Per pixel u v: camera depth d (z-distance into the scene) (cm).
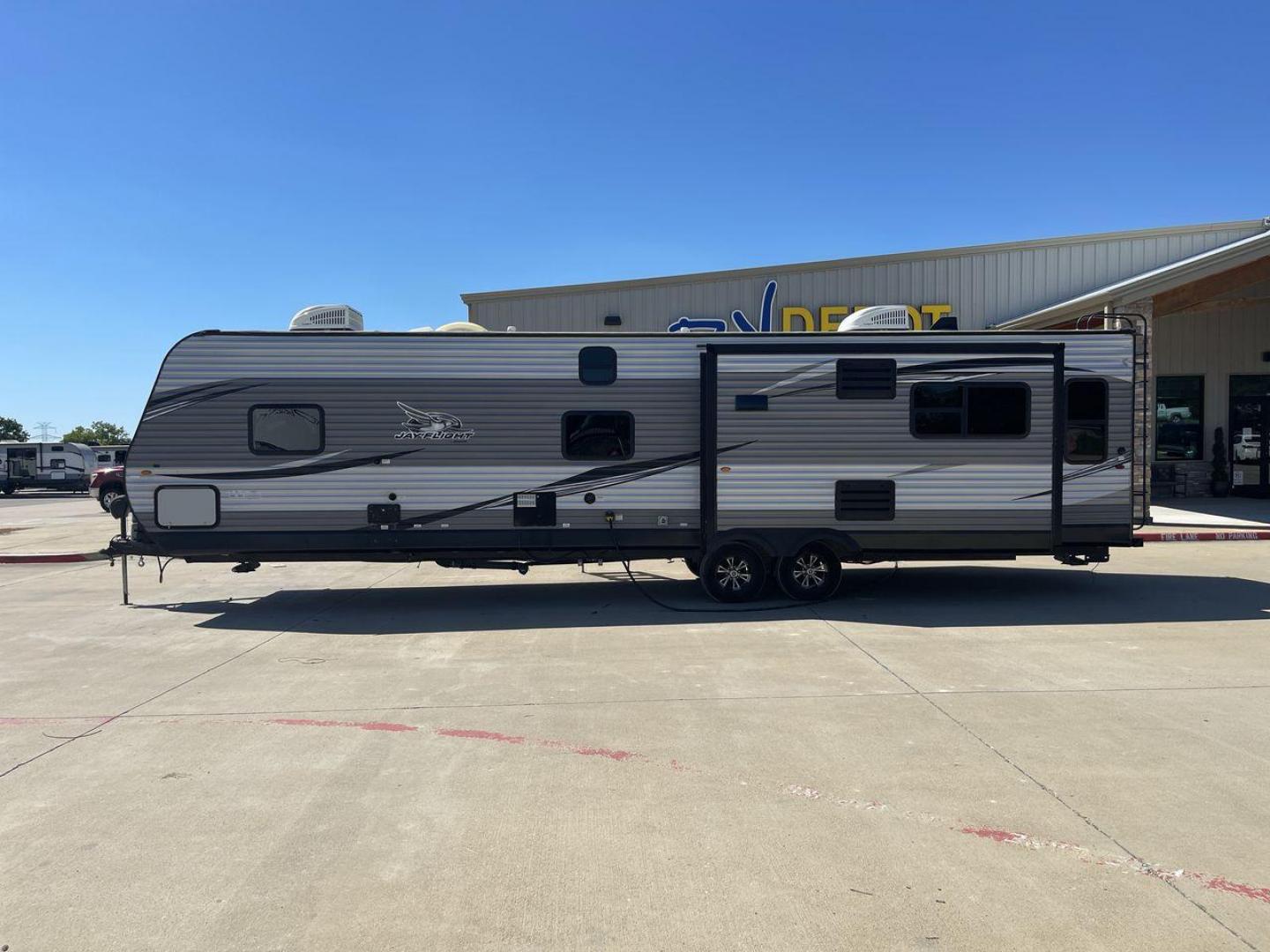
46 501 3281
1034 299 2039
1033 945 298
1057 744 491
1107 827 387
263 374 901
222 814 411
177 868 359
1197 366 2050
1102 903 325
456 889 340
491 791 436
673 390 924
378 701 594
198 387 896
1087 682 616
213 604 990
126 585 1016
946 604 918
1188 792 424
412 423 911
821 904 326
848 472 920
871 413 920
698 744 499
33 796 436
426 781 450
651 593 1009
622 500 926
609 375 921
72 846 380
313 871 355
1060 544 930
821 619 845
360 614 910
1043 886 337
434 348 912
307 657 725
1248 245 1535
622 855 367
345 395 905
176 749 502
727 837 383
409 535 913
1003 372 920
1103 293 1664
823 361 916
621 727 530
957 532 924
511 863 361
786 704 571
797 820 398
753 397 916
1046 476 924
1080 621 825
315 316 952
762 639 762
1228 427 2052
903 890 335
